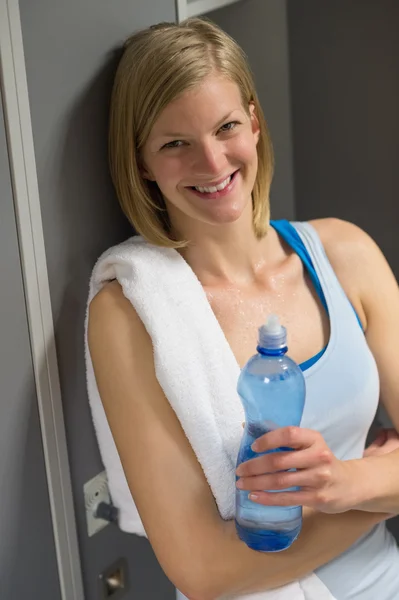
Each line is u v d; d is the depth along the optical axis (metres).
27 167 0.95
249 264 1.16
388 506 0.99
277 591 1.03
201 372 0.99
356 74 1.55
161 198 1.12
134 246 1.06
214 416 0.99
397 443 1.21
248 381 0.89
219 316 1.11
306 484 0.89
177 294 1.02
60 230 1.03
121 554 1.27
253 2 1.60
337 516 1.00
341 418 1.12
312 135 1.65
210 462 0.97
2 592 1.05
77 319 1.08
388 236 1.64
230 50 1.02
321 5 1.53
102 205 1.10
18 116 0.92
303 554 0.99
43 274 1.00
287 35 1.59
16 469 1.03
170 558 0.97
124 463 1.00
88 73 1.02
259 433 0.90
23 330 0.99
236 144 1.03
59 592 1.15
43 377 1.03
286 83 1.64
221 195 1.04
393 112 1.53
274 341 0.86
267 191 1.16
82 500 1.16
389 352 1.20
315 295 1.19
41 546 1.10
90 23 1.01
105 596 1.24
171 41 0.98
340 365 1.12
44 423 1.05
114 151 1.06
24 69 0.92
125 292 1.01
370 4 1.48
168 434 0.98
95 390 1.09
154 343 0.98
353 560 1.14
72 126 1.02
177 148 1.02
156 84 0.98
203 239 1.11
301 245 1.21
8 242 0.94
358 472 0.96
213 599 0.98
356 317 1.17
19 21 0.90
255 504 0.92
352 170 1.63
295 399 0.90
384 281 1.22
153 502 0.97
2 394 0.98
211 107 0.98
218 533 0.96
